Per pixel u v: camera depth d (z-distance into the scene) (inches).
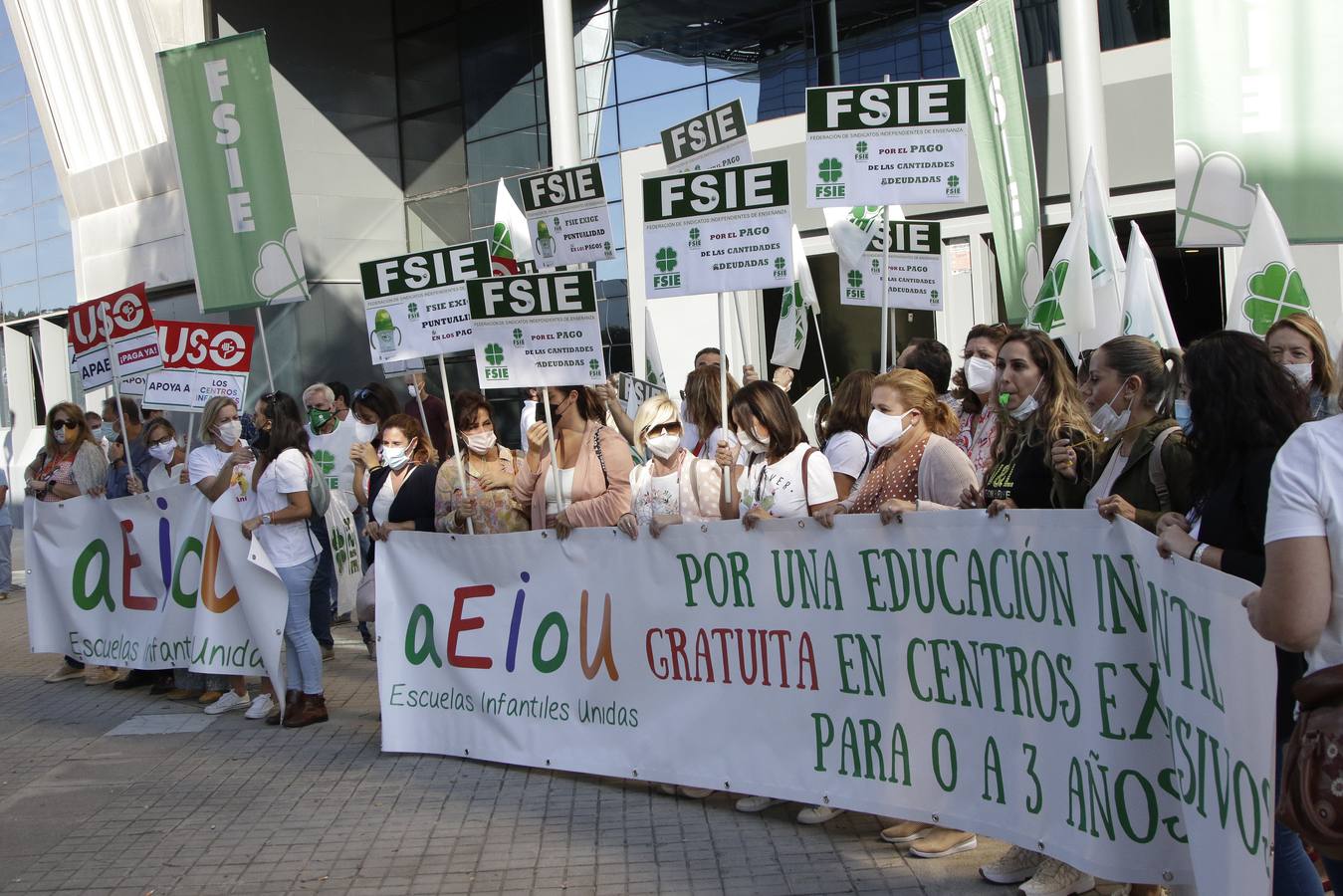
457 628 257.1
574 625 237.6
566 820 219.5
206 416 316.2
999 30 412.8
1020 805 175.6
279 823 227.8
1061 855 166.9
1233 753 124.1
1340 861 108.3
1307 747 109.0
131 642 344.5
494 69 847.1
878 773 195.6
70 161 973.8
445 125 877.8
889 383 207.2
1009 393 179.6
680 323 669.3
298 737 288.5
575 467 249.3
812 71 649.6
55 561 363.9
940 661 186.2
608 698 232.5
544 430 266.8
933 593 186.2
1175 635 139.6
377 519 300.2
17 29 943.7
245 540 296.2
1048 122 539.8
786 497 213.0
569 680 238.4
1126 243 536.4
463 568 256.1
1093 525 159.5
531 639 244.8
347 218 877.8
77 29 897.5
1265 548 112.9
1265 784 116.3
